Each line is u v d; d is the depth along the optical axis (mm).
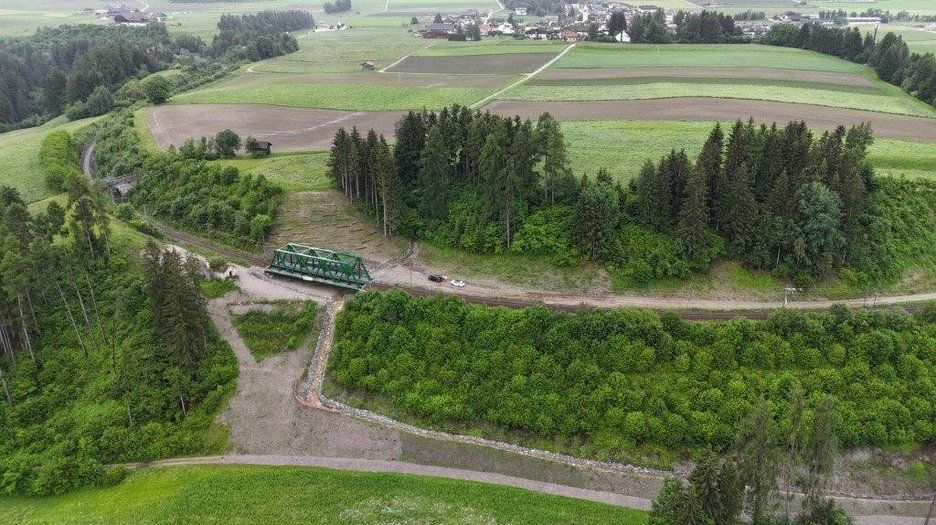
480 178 119125
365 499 73938
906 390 81938
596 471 78062
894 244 105125
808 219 99000
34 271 90375
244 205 128875
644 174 105312
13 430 86062
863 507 73062
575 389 84938
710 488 58125
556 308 97125
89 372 93562
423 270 111750
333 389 91312
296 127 183500
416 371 90312
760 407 63344
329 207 127562
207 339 97188
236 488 76250
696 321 90875
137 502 75125
